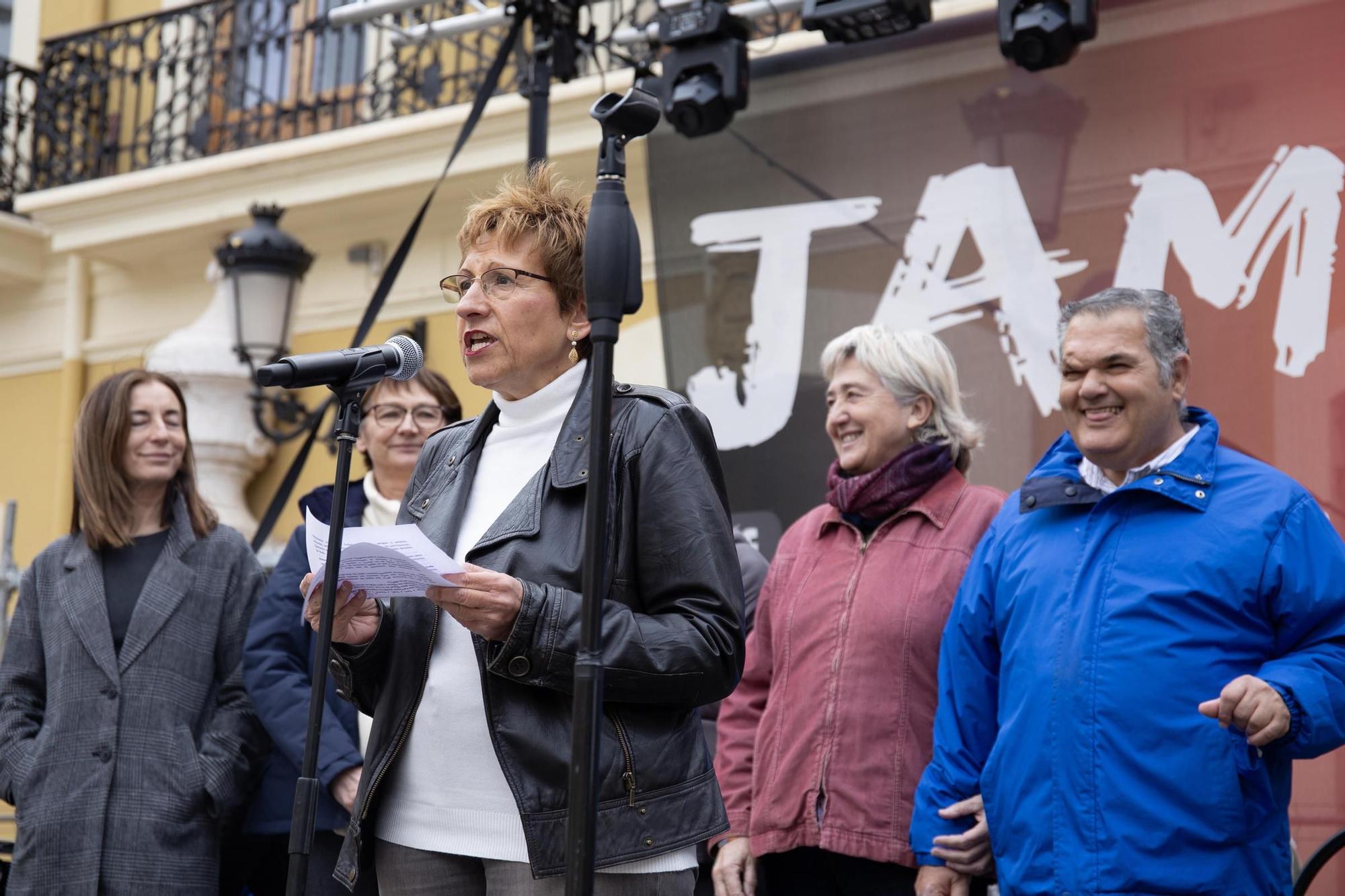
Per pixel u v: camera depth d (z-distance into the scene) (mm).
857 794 3422
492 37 8562
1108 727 2865
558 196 2723
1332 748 2789
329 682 3953
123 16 10438
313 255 7469
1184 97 4812
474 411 8414
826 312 5262
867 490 3674
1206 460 3023
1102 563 2992
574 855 2043
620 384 2617
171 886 3854
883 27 5152
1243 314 4633
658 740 2414
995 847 3023
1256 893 2793
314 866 3832
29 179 10289
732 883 3592
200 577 4109
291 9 9719
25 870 3850
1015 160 5043
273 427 8812
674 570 2463
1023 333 4961
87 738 3906
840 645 3553
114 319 9852
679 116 5426
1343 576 2898
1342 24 4602
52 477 9797
